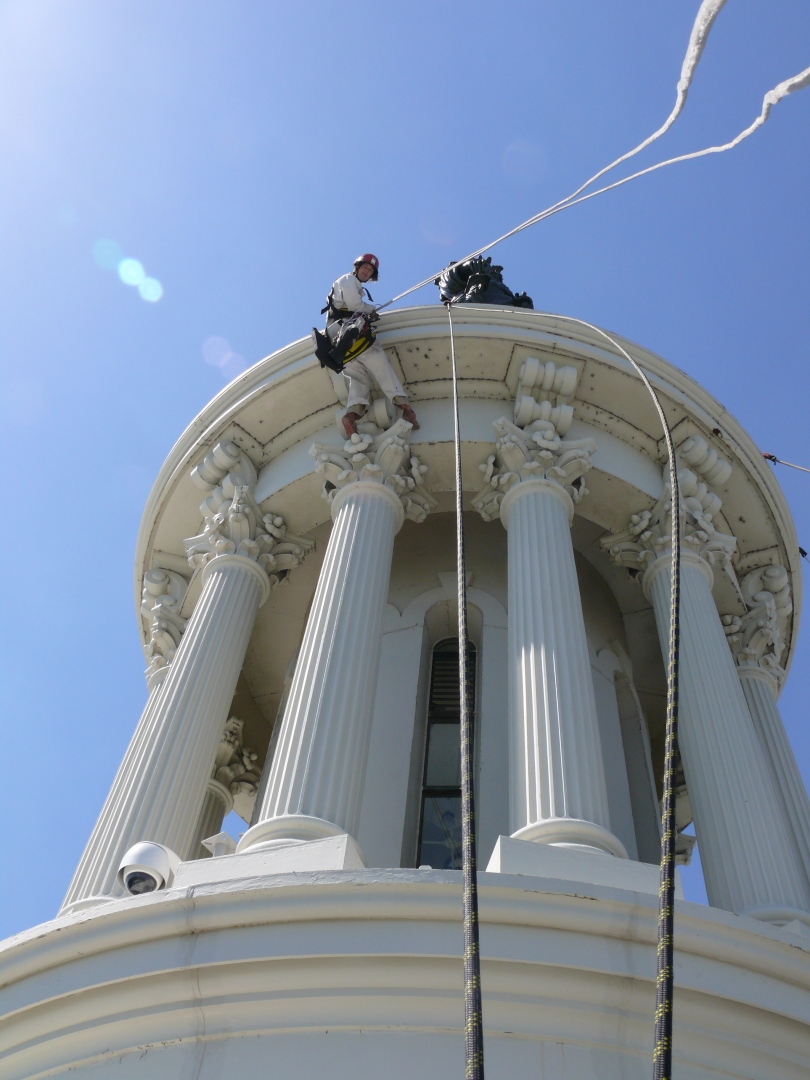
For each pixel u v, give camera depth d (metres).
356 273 20.09
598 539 21.88
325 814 12.95
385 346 19.92
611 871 11.88
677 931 10.41
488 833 17.25
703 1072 9.90
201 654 17.53
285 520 20.19
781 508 21.08
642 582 19.44
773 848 14.17
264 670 23.69
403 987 10.12
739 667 20.64
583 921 10.34
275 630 23.16
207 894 10.62
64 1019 10.61
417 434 19.41
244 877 10.79
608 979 10.12
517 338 19.69
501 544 21.91
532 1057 9.73
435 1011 10.02
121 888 13.67
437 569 21.42
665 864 7.50
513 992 10.07
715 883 14.24
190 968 10.31
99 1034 10.42
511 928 10.34
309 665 14.98
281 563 20.02
